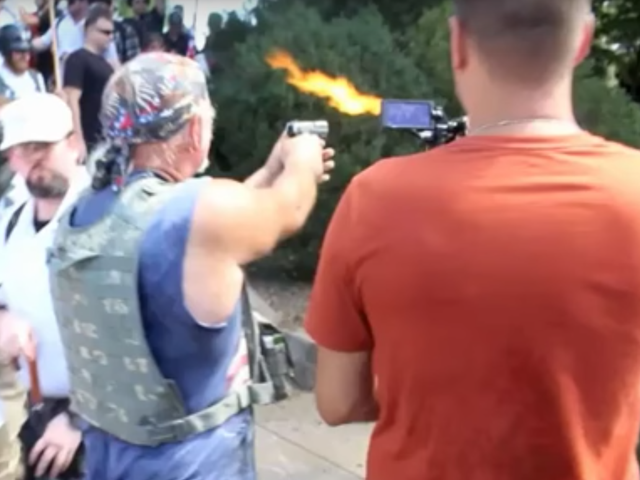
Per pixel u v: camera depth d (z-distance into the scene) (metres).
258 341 2.18
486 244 1.45
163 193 1.98
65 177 3.38
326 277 1.59
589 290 1.44
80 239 2.03
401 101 2.08
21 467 3.42
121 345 2.00
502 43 1.49
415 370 1.51
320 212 4.81
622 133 5.23
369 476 1.63
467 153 1.52
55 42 3.67
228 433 2.08
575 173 1.47
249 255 1.99
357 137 4.78
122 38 3.90
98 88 3.74
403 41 5.30
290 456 4.09
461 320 1.46
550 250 1.44
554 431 1.48
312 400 4.56
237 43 4.93
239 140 4.94
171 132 2.01
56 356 3.37
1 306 3.33
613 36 6.46
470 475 1.51
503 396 1.47
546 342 1.45
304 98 4.82
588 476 1.51
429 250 1.47
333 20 5.08
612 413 1.49
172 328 1.97
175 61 2.06
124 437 2.05
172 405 2.01
